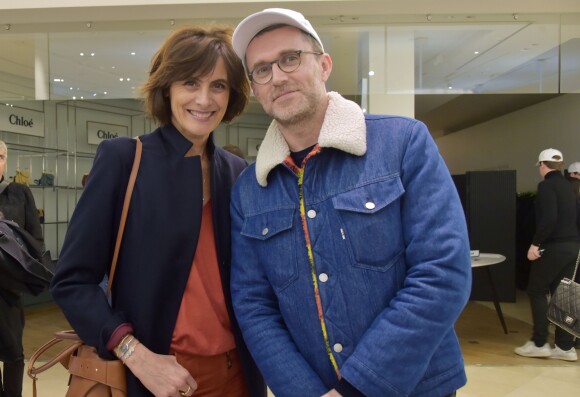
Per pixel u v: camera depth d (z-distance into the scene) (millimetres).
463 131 10453
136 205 1177
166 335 1174
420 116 8992
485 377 3580
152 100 1297
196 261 1247
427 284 943
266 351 1108
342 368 976
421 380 998
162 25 4000
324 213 1076
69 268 1124
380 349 939
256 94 1187
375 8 3828
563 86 4012
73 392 1147
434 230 979
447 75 4031
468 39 4016
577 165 4551
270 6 3729
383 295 1018
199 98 1234
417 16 4008
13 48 4129
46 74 4141
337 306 1038
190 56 1202
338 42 4016
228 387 1281
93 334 1093
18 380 2580
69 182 5902
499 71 4027
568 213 3973
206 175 1376
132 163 1211
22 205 3057
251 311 1175
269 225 1143
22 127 5727
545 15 3994
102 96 4094
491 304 6340
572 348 4035
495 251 6105
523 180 8234
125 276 1170
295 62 1094
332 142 1071
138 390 1112
